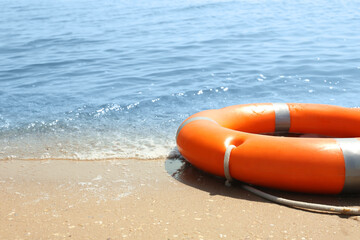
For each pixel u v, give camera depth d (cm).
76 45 1059
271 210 280
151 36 1143
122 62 862
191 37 1109
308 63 789
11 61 898
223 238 245
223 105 573
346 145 294
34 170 364
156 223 263
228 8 1659
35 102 601
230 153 314
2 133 473
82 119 523
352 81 666
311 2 1773
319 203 293
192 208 284
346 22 1252
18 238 247
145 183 331
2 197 306
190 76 729
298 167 292
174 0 2014
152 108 564
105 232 253
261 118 411
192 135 345
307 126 413
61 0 2314
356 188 293
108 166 371
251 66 785
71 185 329
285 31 1148
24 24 1439
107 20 1469
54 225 262
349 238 243
